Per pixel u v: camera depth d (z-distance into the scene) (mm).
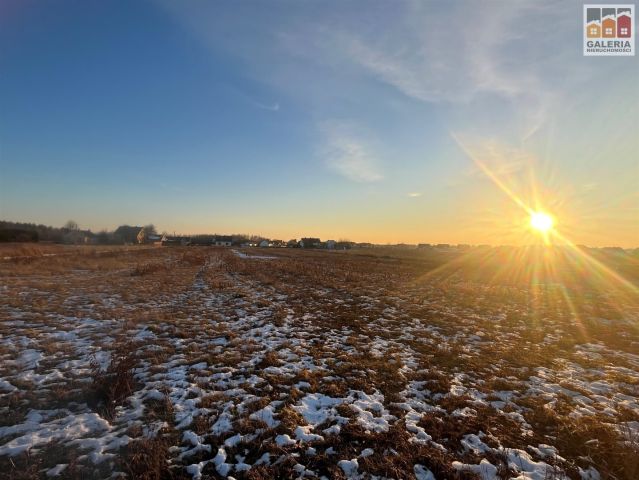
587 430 4426
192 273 22359
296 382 5633
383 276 23156
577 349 8102
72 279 16938
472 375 6262
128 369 5656
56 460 3527
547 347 8156
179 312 10359
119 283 15992
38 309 9938
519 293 17203
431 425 4438
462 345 8086
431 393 5449
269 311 10984
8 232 56500
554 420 4656
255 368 6172
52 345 6855
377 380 5836
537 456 3887
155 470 3395
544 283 22281
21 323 8477
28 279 16172
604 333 9531
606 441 4172
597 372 6586
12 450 3643
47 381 5301
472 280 22609
